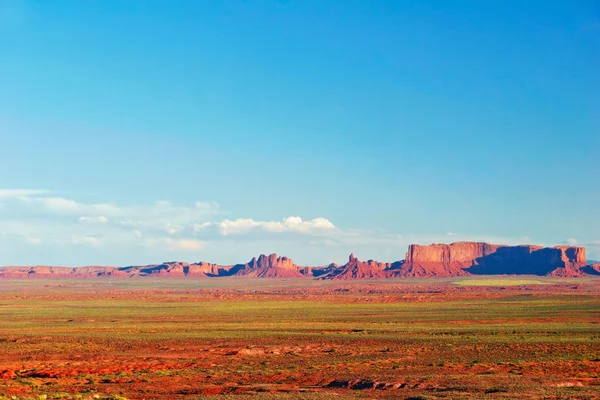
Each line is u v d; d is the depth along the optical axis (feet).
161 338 381.19
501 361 275.39
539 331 411.13
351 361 285.23
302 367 267.80
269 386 217.77
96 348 344.49
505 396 186.60
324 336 386.52
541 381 216.74
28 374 254.47
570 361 272.10
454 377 227.20
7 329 460.55
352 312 630.33
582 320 510.99
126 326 478.18
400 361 282.36
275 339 376.07
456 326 459.73
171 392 208.13
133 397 198.59
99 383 230.68
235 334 403.95
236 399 185.57
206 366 276.62
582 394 187.93
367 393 201.16
